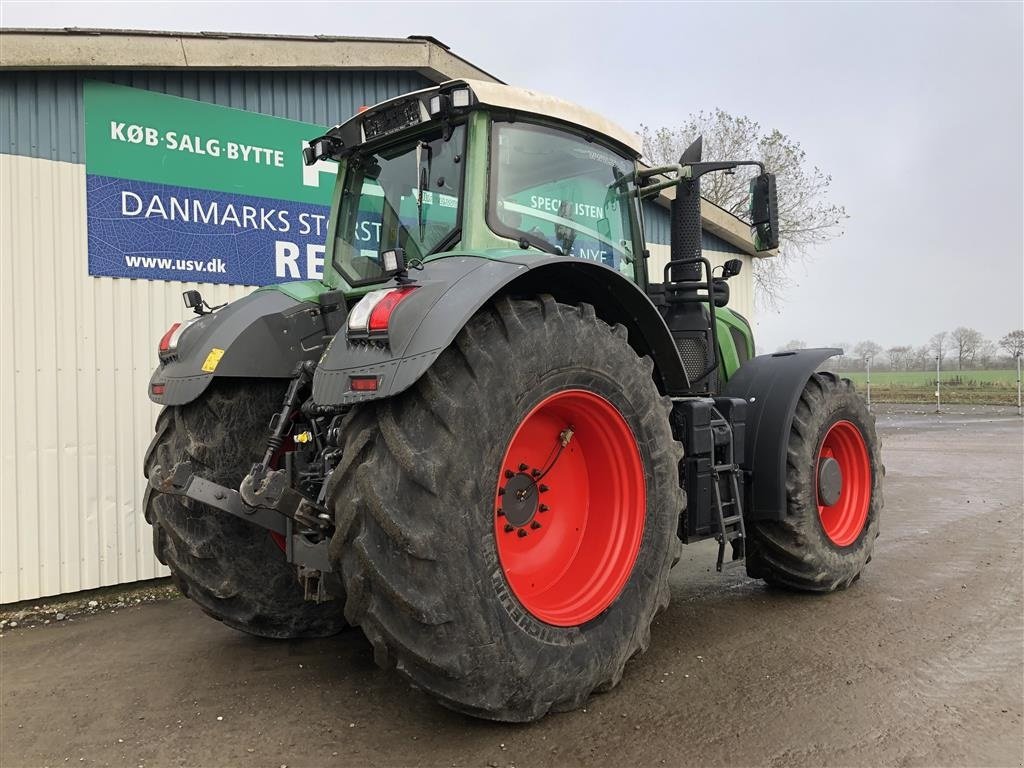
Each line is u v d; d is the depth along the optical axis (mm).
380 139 3352
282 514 2873
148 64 4711
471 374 2396
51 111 4508
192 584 3291
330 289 3541
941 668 3123
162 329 4945
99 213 4680
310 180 5648
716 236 9148
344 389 2320
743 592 4297
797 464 3918
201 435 3209
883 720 2660
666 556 3031
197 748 2570
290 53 5297
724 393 4211
